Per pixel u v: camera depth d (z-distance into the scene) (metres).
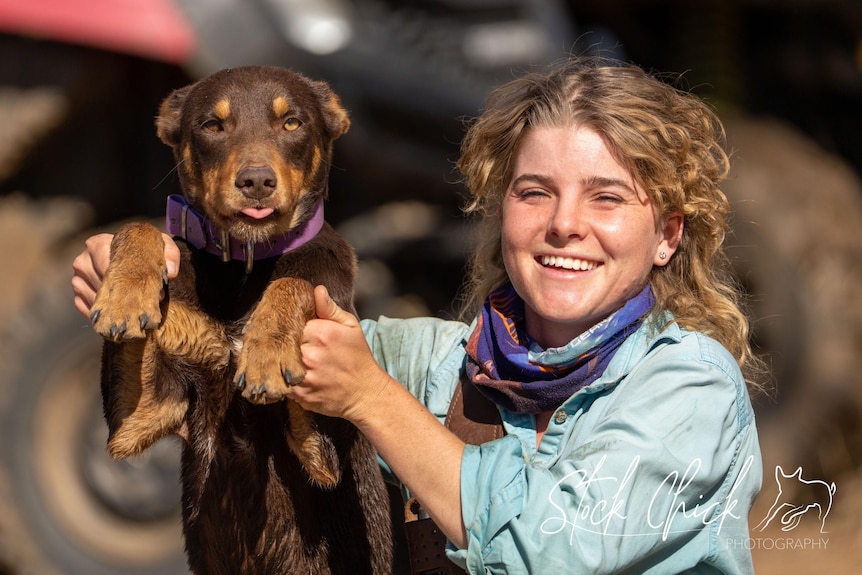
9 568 9.91
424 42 11.07
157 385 5.05
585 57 5.47
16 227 11.23
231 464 5.19
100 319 4.49
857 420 14.12
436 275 13.00
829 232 14.47
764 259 14.20
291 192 5.19
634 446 4.34
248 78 5.57
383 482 5.66
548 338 5.07
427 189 11.90
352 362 4.44
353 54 10.05
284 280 4.77
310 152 5.56
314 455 4.98
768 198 14.42
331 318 4.51
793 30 20.52
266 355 4.44
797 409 14.07
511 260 4.94
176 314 4.98
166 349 4.98
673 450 4.38
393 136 10.83
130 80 11.05
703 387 4.52
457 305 12.83
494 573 4.30
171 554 9.95
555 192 4.82
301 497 5.23
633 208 4.79
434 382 5.33
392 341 5.60
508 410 4.98
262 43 9.59
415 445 4.45
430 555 5.05
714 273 5.44
